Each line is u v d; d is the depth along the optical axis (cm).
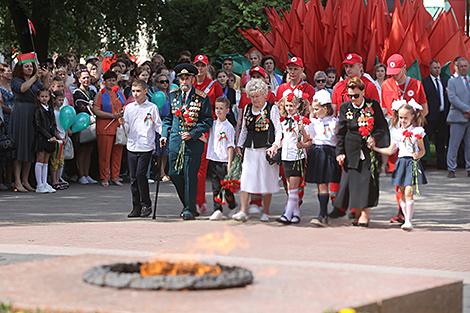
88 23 2798
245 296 651
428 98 2542
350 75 1639
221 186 1566
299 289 682
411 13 2686
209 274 693
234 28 2853
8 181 2027
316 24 2611
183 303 625
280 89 1670
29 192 1984
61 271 738
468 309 889
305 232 1427
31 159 1977
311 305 630
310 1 2641
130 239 1321
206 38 3036
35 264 771
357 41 2594
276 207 1750
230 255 1133
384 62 2584
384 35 2589
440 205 1802
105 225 1478
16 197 1881
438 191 2031
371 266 1115
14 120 1966
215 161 1602
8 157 1972
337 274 745
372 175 1487
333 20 2628
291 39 2605
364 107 1492
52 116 2006
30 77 1991
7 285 684
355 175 1489
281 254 1194
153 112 1603
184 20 2908
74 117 2066
